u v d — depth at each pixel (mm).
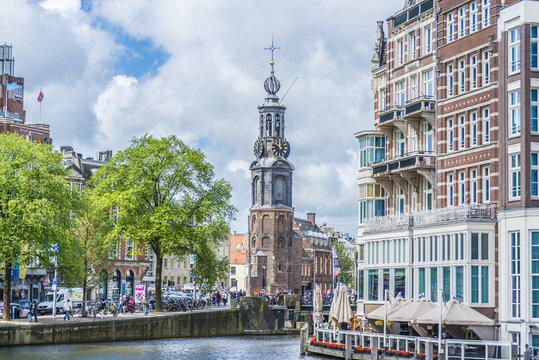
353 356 55625
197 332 86750
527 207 52875
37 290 101750
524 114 53469
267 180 167375
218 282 88875
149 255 151500
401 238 63781
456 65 61156
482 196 57688
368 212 76000
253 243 167250
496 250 55625
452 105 61094
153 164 83375
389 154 71500
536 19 53938
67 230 71312
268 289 165250
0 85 123000
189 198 84125
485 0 58688
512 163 54500
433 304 51406
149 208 83750
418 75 67188
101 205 80562
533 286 52500
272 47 169750
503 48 55531
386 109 72062
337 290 60875
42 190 69125
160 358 61750
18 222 67750
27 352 62125
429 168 64000
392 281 64875
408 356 49906
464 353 47531
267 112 168500
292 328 104812
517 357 47719
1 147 69875
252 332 97125
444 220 58469
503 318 54094
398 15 70625
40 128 121375
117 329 74062
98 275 85125
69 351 63656
